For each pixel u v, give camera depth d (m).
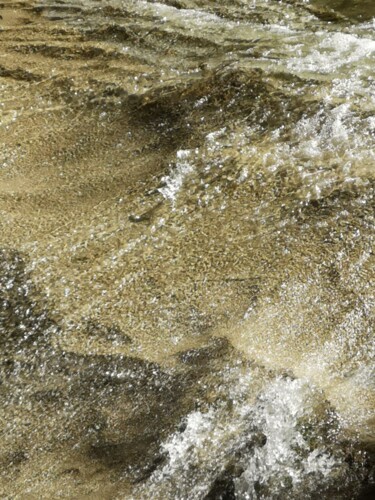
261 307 2.94
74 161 4.06
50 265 3.21
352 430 2.47
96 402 2.68
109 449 2.54
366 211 3.30
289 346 2.78
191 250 3.24
